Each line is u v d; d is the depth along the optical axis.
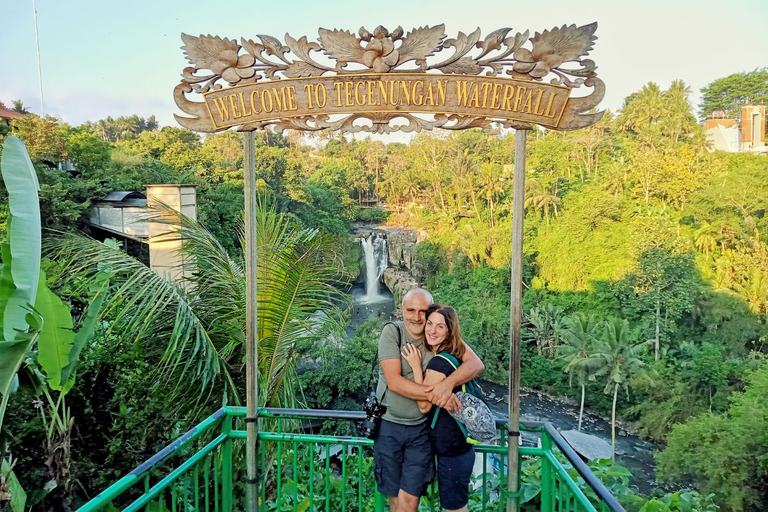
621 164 54.84
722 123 63.22
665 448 28.73
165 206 5.35
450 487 2.40
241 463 4.99
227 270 5.21
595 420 33.28
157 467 5.07
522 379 38.28
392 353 2.43
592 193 50.53
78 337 3.83
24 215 3.35
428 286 53.53
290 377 5.68
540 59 2.51
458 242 54.16
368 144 78.50
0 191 15.40
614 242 46.41
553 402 35.78
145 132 55.34
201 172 47.81
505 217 55.03
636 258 43.38
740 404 27.34
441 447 2.39
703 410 31.39
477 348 41.25
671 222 45.91
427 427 2.43
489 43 2.52
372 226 67.44
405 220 66.31
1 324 3.29
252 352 2.84
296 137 88.56
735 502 23.41
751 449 23.67
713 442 25.28
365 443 2.78
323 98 2.66
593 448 22.72
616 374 29.88
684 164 51.16
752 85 71.00
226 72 2.73
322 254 4.81
